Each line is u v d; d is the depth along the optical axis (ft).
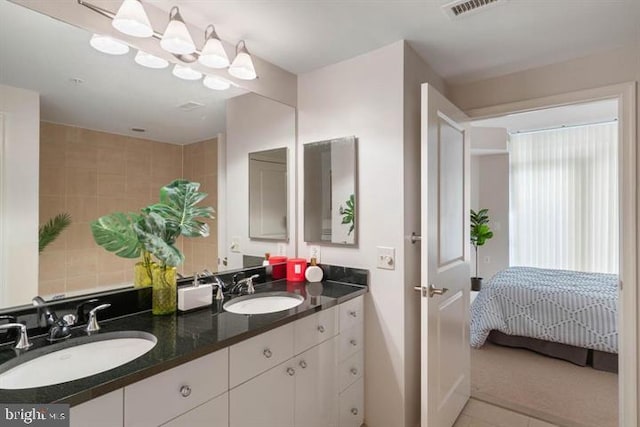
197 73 5.76
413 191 6.43
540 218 16.87
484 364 9.64
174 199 5.21
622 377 6.19
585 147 15.75
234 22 5.41
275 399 4.60
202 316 4.75
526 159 17.22
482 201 18.35
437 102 5.98
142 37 4.88
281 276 7.30
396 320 6.19
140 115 5.16
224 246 6.38
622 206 6.19
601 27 5.57
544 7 5.01
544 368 9.37
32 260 4.12
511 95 7.38
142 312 4.91
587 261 15.69
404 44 6.06
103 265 4.67
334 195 6.94
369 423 6.51
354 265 6.73
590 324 9.23
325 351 5.53
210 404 3.77
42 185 4.22
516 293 10.48
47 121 4.25
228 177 6.42
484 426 6.79
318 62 6.91
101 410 2.87
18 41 4.00
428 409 5.56
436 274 5.92
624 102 6.15
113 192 4.85
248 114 6.65
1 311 3.84
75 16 4.31
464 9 5.09
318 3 4.91
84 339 3.92
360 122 6.60
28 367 3.46
